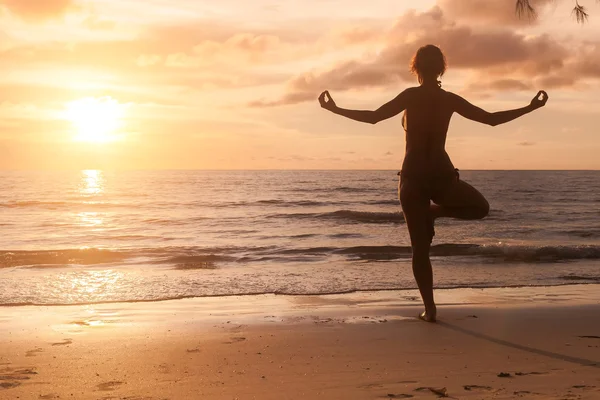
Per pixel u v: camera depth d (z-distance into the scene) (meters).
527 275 10.82
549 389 3.48
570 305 7.42
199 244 18.09
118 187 63.66
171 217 28.27
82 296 8.52
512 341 5.10
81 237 20.45
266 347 4.98
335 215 28.42
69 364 4.39
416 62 5.49
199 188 61.28
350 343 5.10
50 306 7.72
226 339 5.38
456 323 6.04
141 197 44.91
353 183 76.31
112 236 20.67
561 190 58.66
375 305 7.62
